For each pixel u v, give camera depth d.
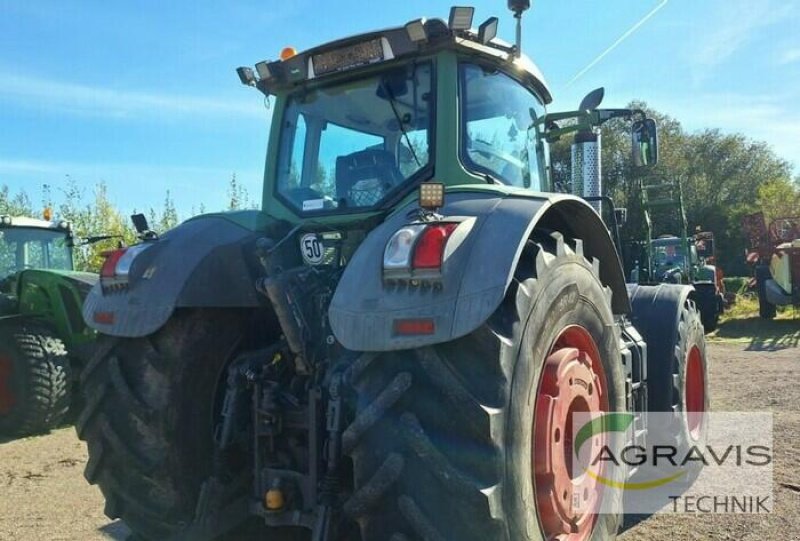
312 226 3.32
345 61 3.36
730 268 40.38
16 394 7.02
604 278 3.45
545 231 2.91
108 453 3.12
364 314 2.37
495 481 2.26
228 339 3.27
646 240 9.12
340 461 2.59
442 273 2.30
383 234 2.57
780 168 44.94
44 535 4.05
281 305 2.79
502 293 2.26
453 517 2.26
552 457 2.65
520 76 3.79
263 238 3.01
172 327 3.10
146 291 3.05
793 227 17.73
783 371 9.74
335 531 2.59
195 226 3.32
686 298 5.03
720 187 42.72
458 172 3.15
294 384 2.96
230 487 3.09
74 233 9.61
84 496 4.86
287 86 3.63
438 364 2.30
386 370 2.36
